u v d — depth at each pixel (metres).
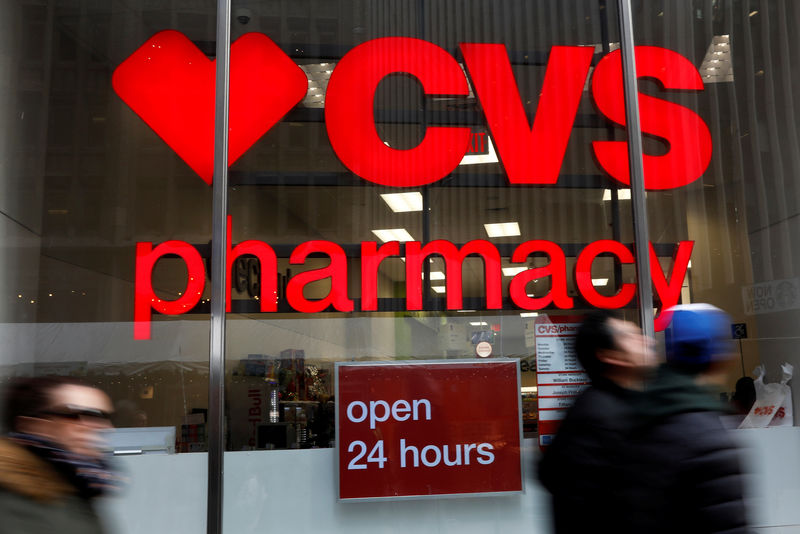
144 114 5.02
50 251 4.81
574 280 4.92
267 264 4.84
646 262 4.97
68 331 4.70
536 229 4.98
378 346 4.74
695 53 5.31
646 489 2.05
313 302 4.79
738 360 4.89
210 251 4.83
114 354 4.67
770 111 5.25
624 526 2.09
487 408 4.68
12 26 5.09
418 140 5.09
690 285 4.98
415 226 4.95
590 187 5.09
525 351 4.78
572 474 2.28
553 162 5.11
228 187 4.94
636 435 2.14
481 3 5.29
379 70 5.17
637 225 5.02
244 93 5.07
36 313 4.73
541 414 4.69
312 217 4.92
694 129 5.21
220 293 4.76
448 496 4.56
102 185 4.91
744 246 5.05
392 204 4.98
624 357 2.35
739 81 5.28
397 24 5.23
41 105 5.02
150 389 4.64
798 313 4.97
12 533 2.14
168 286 4.77
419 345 4.76
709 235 5.05
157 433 4.56
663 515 2.03
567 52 5.25
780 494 4.71
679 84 5.27
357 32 5.21
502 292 4.87
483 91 5.18
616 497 2.15
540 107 5.18
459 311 4.83
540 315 4.85
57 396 2.37
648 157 5.16
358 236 4.91
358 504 4.54
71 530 2.26
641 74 5.27
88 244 4.83
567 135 5.15
